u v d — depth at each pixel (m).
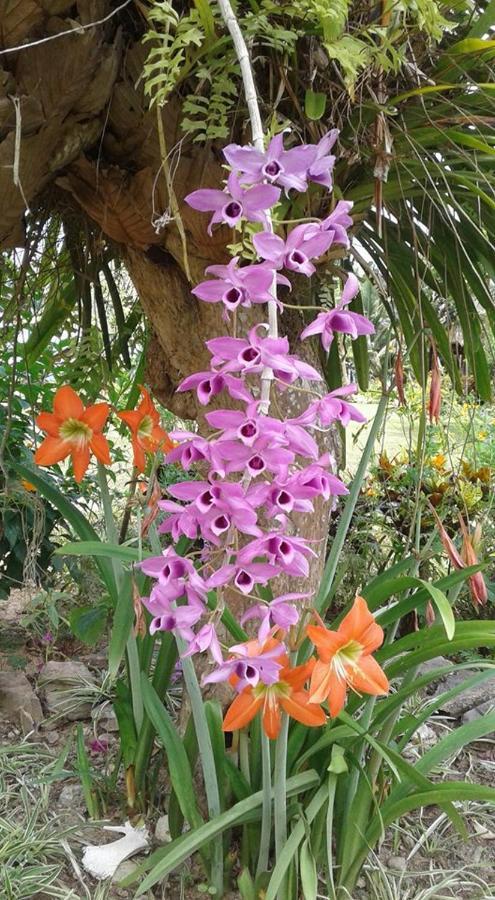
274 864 1.07
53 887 1.09
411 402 1.65
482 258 1.28
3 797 1.30
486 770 1.43
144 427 1.16
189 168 1.03
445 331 1.40
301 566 0.74
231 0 0.86
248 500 0.71
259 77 1.02
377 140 0.98
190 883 1.10
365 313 1.64
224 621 1.04
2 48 0.84
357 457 2.95
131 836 1.18
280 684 0.89
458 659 1.88
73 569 1.96
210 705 1.07
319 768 1.07
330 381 1.58
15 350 1.45
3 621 2.10
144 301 1.28
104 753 1.43
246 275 0.67
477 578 1.05
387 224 1.35
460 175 1.05
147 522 1.00
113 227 1.16
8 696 1.59
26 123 0.91
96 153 1.08
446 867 1.18
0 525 1.84
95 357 1.37
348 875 1.08
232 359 0.70
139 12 0.95
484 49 1.00
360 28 0.94
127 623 1.07
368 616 0.85
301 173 0.68
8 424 1.45
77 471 1.12
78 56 0.87
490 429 2.64
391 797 1.04
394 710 1.03
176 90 0.98
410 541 1.13
